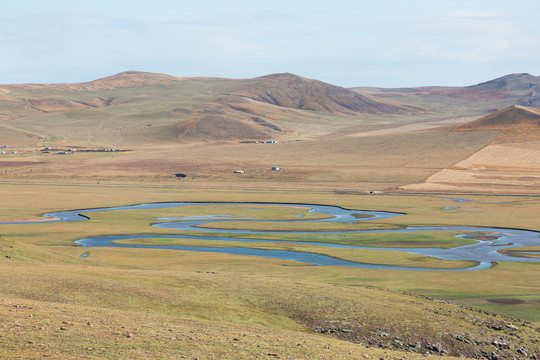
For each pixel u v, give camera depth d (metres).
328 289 48.78
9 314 29.34
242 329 34.22
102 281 43.56
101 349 24.39
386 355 30.23
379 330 39.22
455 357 32.59
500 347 37.84
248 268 66.38
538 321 44.84
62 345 24.30
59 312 32.03
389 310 43.09
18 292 38.28
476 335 39.41
